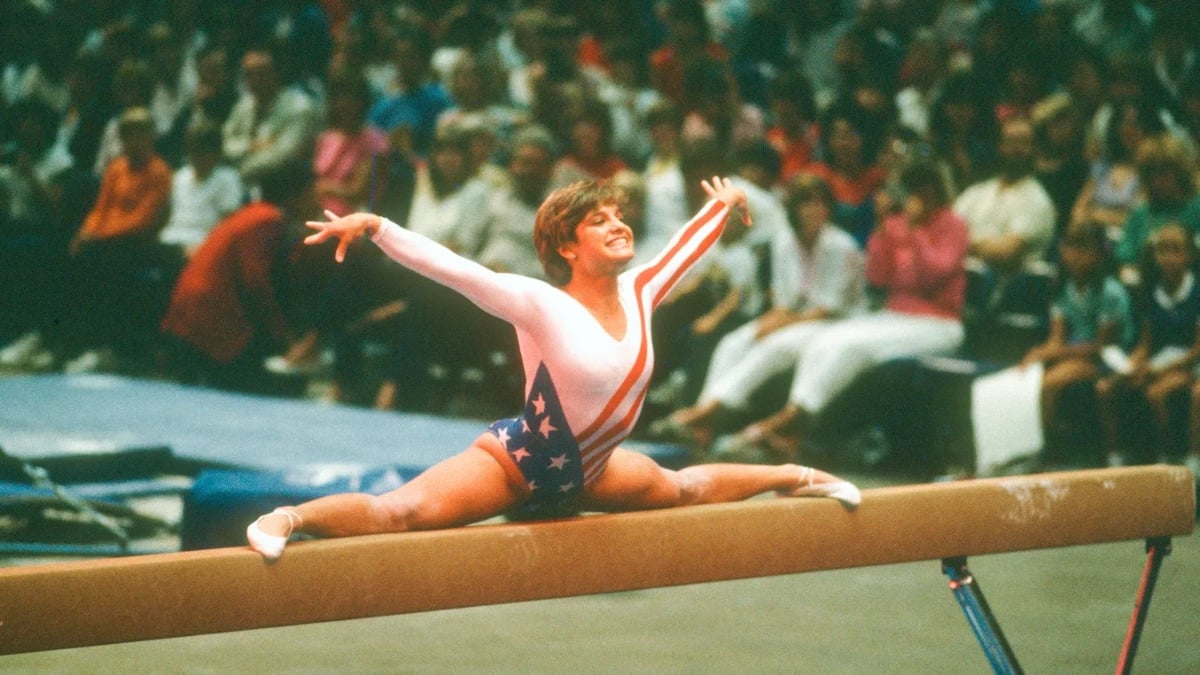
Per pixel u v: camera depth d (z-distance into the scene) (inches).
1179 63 1018.7
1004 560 673.6
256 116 1109.1
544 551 338.3
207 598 304.3
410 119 1088.8
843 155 970.1
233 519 598.2
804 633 552.1
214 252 983.6
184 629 303.6
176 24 1301.7
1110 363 819.4
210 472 637.3
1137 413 797.9
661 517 353.7
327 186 1003.9
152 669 499.5
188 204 1107.3
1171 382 790.5
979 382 812.0
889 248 879.1
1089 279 814.5
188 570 302.2
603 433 346.9
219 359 991.6
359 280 976.3
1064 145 933.2
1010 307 863.7
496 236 936.3
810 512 371.6
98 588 295.1
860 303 890.7
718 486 382.6
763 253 919.7
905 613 581.3
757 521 364.5
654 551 352.5
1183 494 424.8
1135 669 514.0
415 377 946.1
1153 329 806.5
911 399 837.2
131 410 877.2
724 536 359.9
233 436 796.6
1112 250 876.6
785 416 848.3
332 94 1019.3
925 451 839.1
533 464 347.9
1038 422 797.9
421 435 810.8
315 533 327.9
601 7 1153.4
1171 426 794.2
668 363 909.2
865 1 1126.4
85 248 1106.1
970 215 899.4
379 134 1045.2
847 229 966.4
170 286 1079.6
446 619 570.3
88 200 1141.1
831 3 1184.2
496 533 332.8
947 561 403.2
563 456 346.9
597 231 343.0
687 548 356.5
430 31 1221.7
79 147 1218.0
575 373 338.3
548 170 932.6
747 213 392.5
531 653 523.8
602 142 949.8
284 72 1131.3
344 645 532.7
